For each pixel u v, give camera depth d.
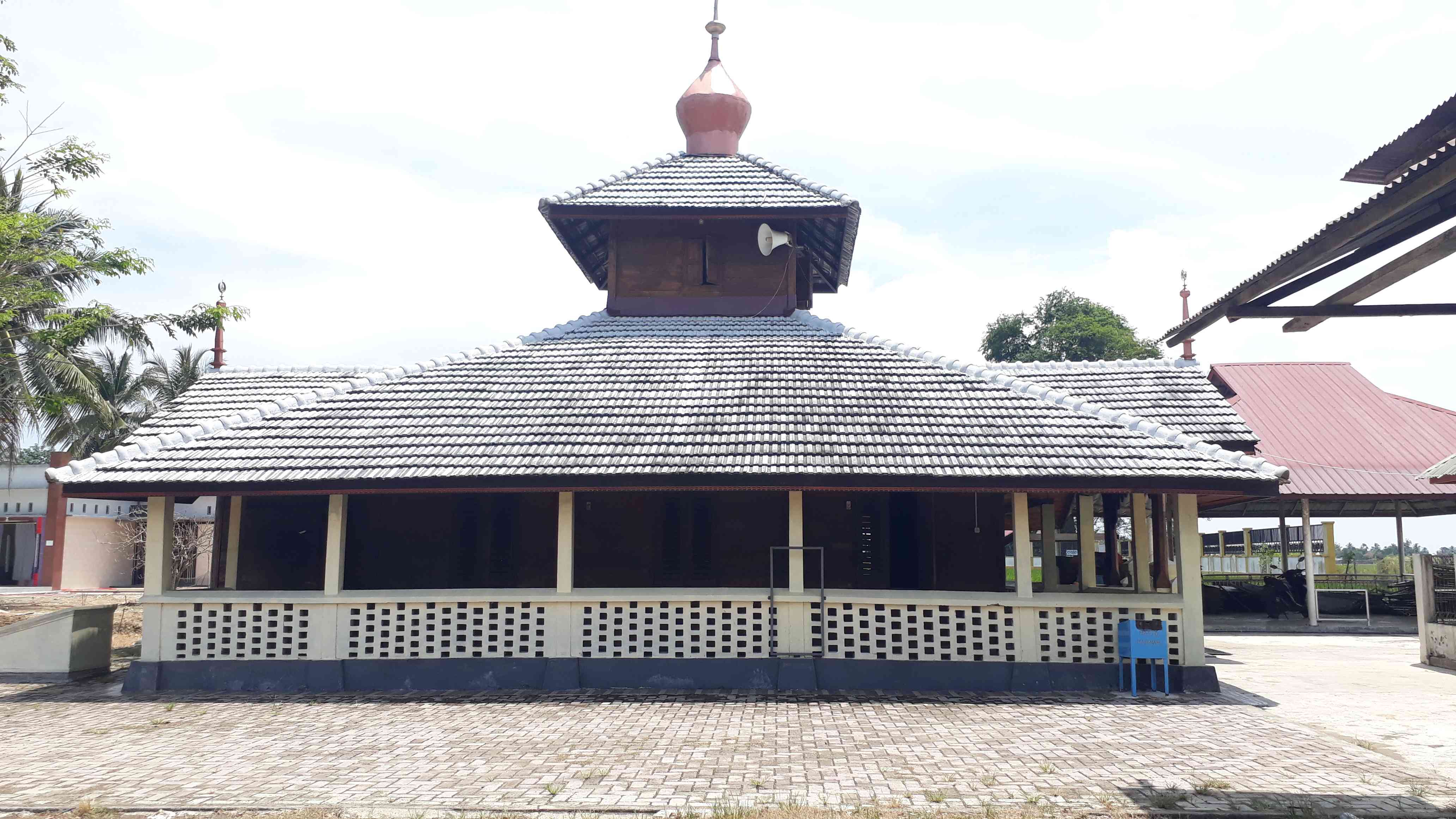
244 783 7.89
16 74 18.62
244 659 12.35
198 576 38.72
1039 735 9.55
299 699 11.73
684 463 11.69
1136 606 12.06
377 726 10.12
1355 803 7.20
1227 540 39.28
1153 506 15.41
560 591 12.41
